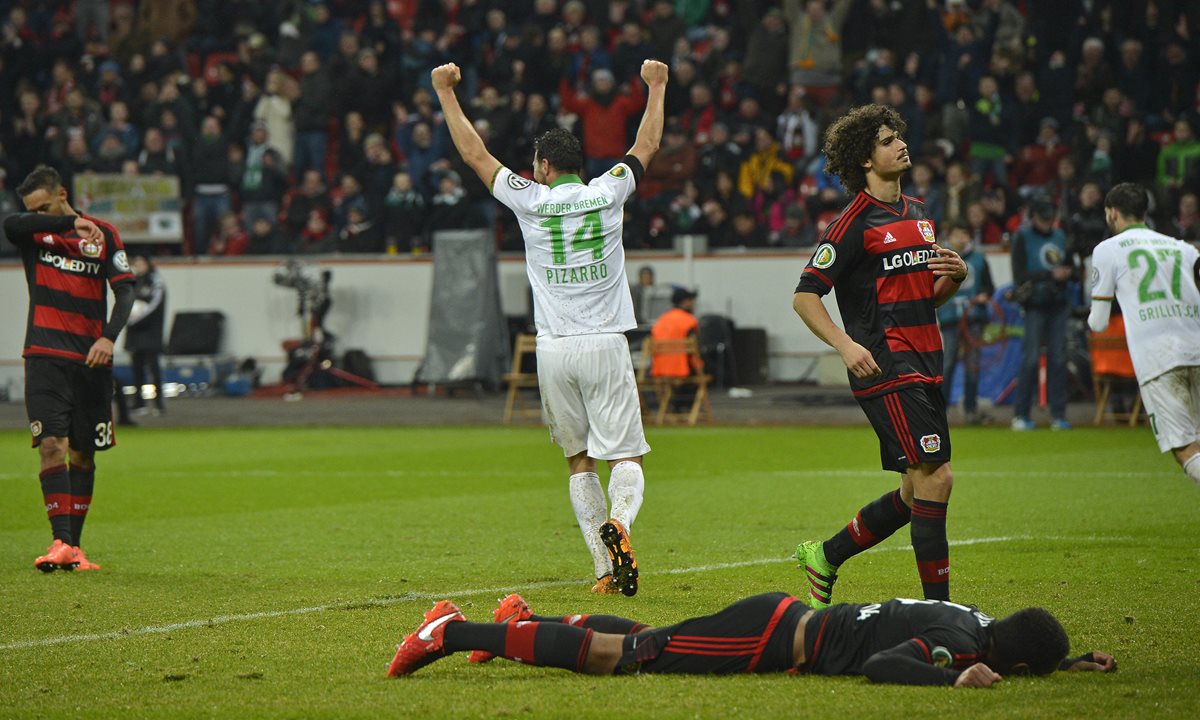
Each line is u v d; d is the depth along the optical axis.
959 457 44.78
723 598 21.94
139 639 19.11
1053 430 53.72
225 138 82.25
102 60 90.94
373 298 79.00
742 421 60.44
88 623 20.39
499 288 74.94
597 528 23.09
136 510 35.03
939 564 18.92
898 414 18.75
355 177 80.75
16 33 90.12
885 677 14.88
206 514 34.16
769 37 79.69
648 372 65.88
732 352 74.25
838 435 54.41
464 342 72.94
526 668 16.83
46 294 26.73
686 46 79.81
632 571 20.84
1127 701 14.59
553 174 23.58
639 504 22.53
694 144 78.12
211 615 20.95
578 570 25.22
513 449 50.62
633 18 84.62
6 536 31.00
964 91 75.62
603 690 15.41
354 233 80.00
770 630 15.67
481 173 23.59
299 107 81.94
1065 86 75.81
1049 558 25.38
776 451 48.59
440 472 43.41
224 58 88.31
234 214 81.94
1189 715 14.04
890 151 18.89
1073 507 32.84
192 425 62.31
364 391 77.62
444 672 16.73
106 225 27.30
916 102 75.38
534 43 81.06
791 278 75.31
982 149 73.69
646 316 73.94
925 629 15.20
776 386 75.25
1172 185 69.06
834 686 15.27
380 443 53.44
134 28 91.88
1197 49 77.06
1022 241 53.47
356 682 16.25
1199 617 19.64
